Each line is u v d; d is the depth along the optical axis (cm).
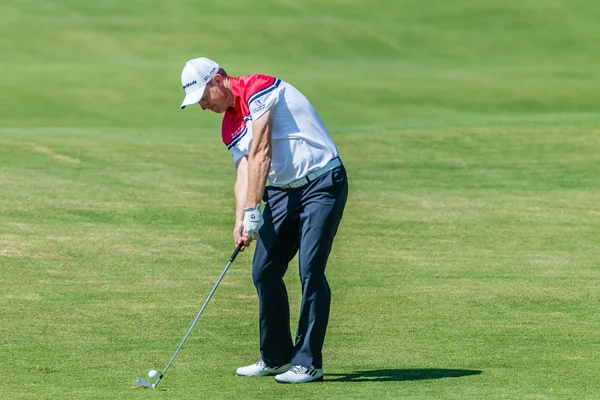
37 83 9988
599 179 5488
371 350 2433
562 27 13788
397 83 10512
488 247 3934
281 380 2114
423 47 12938
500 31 13638
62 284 3219
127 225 4269
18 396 1966
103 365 2269
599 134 6669
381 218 4512
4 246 3766
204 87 2184
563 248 3912
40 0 14325
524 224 4391
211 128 8169
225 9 14288
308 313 2144
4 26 12756
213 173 5572
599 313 2841
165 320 2761
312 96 9731
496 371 2188
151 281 3294
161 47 12269
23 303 2944
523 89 10219
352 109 9150
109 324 2705
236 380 2144
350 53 12544
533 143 6456
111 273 3403
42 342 2492
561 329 2639
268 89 2145
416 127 7331
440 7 14575
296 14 14162
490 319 2769
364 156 6153
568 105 9469
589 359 2303
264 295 2214
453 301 3006
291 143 2166
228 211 4628
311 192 2173
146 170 5588
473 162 5969
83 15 13650
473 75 11138
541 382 2067
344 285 3250
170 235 4103
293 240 2233
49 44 12069
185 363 2306
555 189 5234
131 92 9806
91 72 10644
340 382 2111
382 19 14050
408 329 2655
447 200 4944
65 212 4475
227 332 2639
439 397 1931
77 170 5506
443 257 3741
